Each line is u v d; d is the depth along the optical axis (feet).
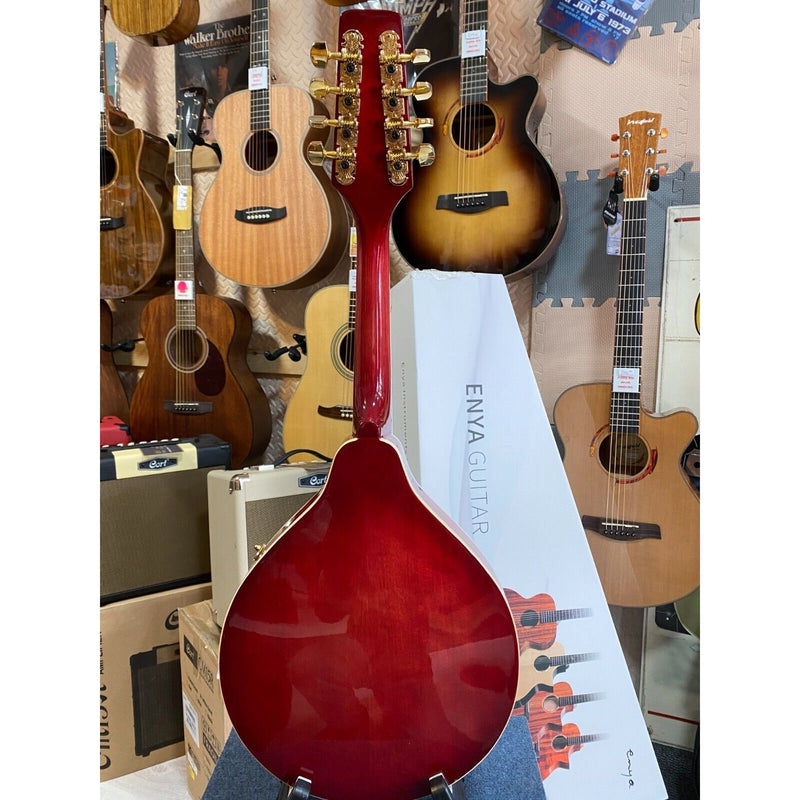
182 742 6.10
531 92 5.67
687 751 5.75
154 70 7.70
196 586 6.12
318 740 3.10
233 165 6.69
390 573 3.06
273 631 3.09
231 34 7.20
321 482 5.42
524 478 4.80
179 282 7.13
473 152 5.82
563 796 4.88
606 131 5.87
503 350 4.75
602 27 5.76
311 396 6.68
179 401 7.29
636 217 5.55
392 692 3.05
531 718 4.85
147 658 5.86
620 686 4.86
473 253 5.89
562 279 6.15
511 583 4.81
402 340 4.85
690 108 5.57
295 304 7.30
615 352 5.69
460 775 3.12
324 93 3.03
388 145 3.05
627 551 5.76
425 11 6.30
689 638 5.67
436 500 4.73
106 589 5.71
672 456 5.57
